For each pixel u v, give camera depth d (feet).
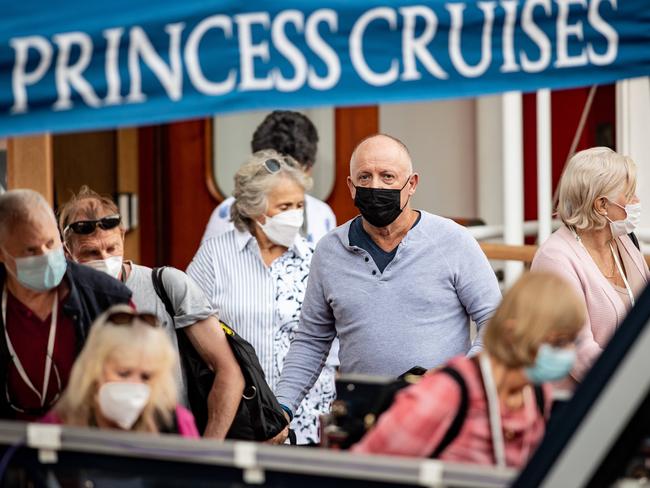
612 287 50.39
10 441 33.09
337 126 80.94
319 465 30.96
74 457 32.91
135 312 36.63
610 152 50.49
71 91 30.66
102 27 30.68
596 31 33.86
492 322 34.27
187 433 37.70
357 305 48.98
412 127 82.07
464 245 49.11
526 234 74.49
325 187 81.41
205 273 54.75
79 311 41.04
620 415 27.84
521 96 71.46
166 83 31.04
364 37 32.24
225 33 31.32
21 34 30.50
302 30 31.78
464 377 34.45
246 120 83.71
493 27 33.14
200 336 45.91
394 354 48.52
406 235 48.85
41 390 41.16
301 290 54.54
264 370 54.08
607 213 49.98
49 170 51.70
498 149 80.23
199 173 84.07
